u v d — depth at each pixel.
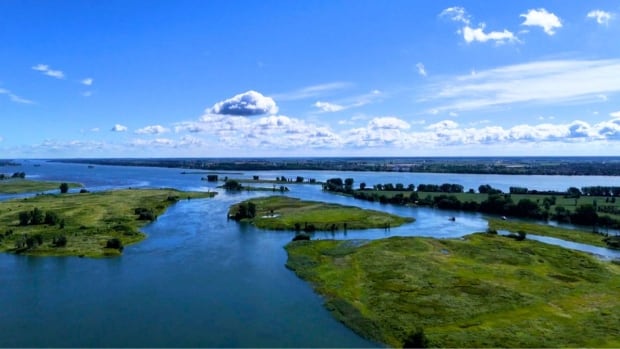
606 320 54.12
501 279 70.06
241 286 68.94
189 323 55.03
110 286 68.62
